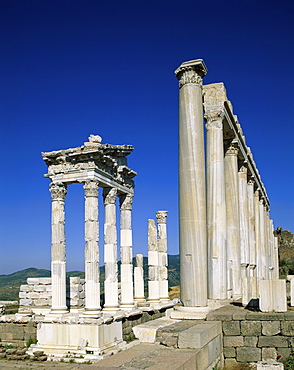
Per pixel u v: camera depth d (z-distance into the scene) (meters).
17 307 42.34
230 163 27.95
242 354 16.16
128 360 12.15
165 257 43.56
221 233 22.30
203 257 18.30
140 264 39.88
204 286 18.17
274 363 14.07
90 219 30.53
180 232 18.84
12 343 30.48
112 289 31.89
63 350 27.69
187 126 19.17
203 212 18.67
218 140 23.20
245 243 31.69
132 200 37.81
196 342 13.54
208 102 23.70
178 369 11.21
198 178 18.77
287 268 76.00
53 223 31.61
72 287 34.12
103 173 32.50
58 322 28.41
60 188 31.91
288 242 91.94
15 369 24.56
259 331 16.11
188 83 19.48
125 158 36.78
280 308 16.48
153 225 40.62
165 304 40.16
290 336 15.82
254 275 36.09
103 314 30.47
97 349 26.98
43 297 34.75
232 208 27.39
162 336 14.50
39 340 28.78
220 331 16.28
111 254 32.66
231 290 25.20
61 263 31.02
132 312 32.38
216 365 15.19
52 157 32.38
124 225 36.78
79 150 31.47
